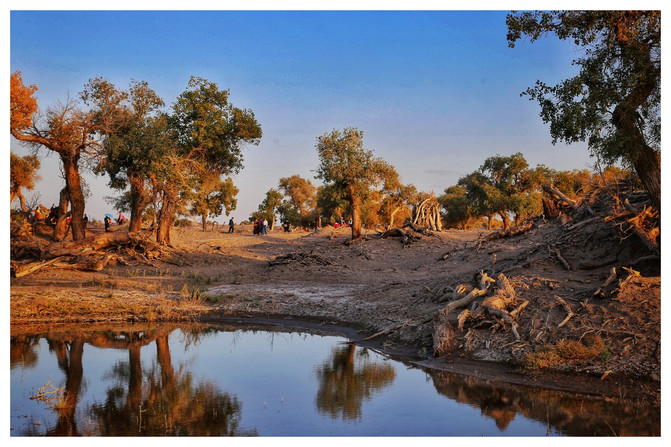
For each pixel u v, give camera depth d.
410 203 64.38
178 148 36.38
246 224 81.38
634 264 13.97
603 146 13.53
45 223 42.75
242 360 13.10
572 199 26.80
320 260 30.66
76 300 20.25
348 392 10.34
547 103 14.52
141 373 11.92
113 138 32.28
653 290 12.15
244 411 9.25
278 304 20.91
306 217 80.06
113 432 8.25
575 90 13.62
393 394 10.15
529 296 13.86
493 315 13.41
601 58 13.84
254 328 17.45
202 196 37.59
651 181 13.26
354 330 16.75
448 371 11.60
